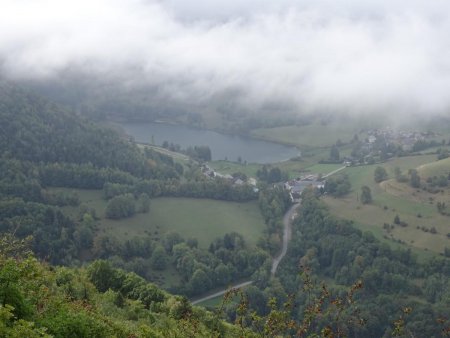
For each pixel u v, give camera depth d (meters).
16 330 32.66
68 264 148.62
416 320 128.88
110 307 61.94
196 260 159.38
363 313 129.25
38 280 49.69
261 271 156.62
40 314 41.06
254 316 40.59
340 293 139.00
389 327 127.06
